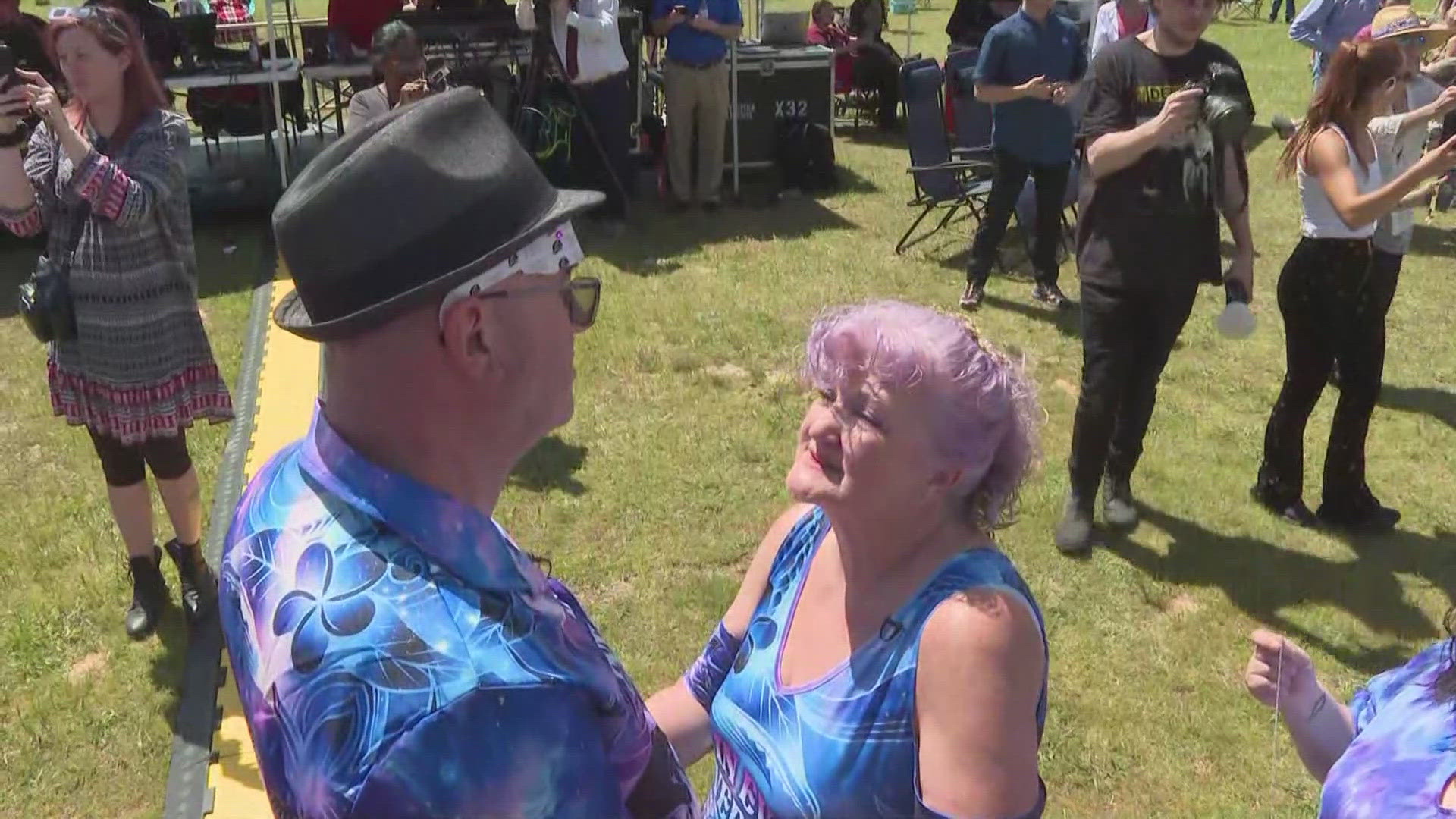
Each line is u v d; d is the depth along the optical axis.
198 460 4.69
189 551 3.65
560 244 1.15
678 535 4.25
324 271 1.07
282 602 1.04
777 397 5.32
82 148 3.00
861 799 1.49
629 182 8.26
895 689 1.48
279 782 1.01
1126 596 3.92
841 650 1.56
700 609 3.82
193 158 8.59
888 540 1.54
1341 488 4.29
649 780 1.23
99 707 3.34
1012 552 4.14
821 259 7.22
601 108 7.59
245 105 8.56
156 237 3.23
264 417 5.03
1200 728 3.31
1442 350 5.95
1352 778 1.57
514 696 0.99
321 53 8.19
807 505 1.83
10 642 3.59
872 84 10.49
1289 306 4.11
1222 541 4.23
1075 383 5.57
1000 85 6.05
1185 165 3.63
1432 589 3.97
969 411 1.47
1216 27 16.61
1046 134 6.10
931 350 1.48
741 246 7.46
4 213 3.12
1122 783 3.12
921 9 18.89
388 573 1.04
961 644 1.42
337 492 1.09
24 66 6.38
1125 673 3.54
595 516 4.35
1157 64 3.68
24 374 5.57
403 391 1.08
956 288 6.78
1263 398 5.40
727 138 8.62
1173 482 4.61
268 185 8.02
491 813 0.96
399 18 7.96
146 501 3.60
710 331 6.05
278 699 1.01
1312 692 1.87
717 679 1.83
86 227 3.15
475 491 1.13
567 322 1.17
